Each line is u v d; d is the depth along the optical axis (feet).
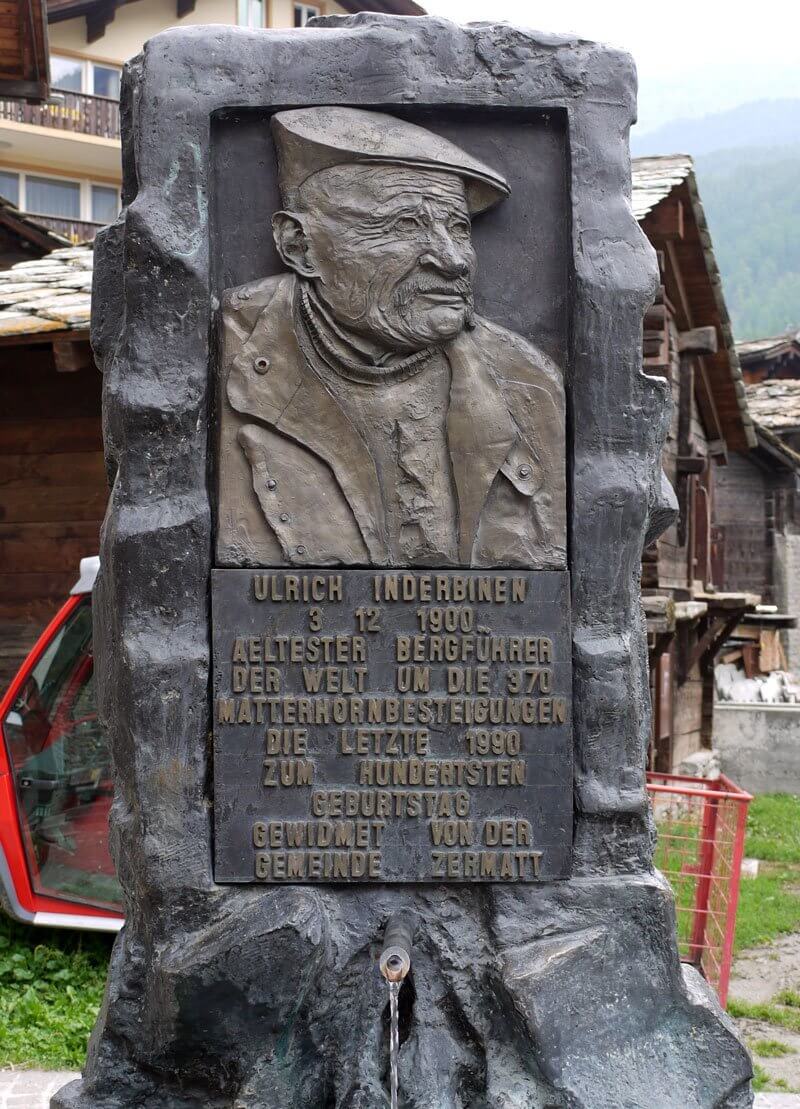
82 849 18.15
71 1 60.13
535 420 10.14
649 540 11.39
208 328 10.10
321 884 9.98
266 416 10.02
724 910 17.98
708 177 372.79
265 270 10.30
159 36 10.14
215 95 10.10
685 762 34.65
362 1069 9.77
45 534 24.95
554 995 9.45
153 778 9.89
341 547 9.99
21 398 25.03
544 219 10.38
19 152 65.05
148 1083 10.11
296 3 63.21
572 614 10.12
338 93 10.12
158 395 10.00
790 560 55.36
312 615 9.95
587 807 9.98
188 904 9.84
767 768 38.01
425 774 9.93
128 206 10.22
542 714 9.97
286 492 10.01
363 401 10.07
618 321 10.13
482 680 9.98
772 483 55.26
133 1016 10.05
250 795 9.91
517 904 9.96
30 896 17.89
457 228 10.12
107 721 10.64
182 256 9.99
